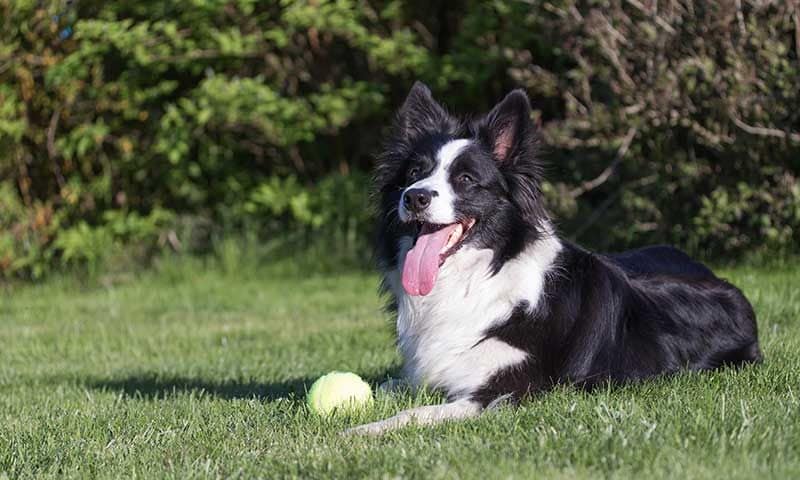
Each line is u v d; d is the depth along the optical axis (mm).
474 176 5535
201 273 15000
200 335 10312
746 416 4492
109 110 15359
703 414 4617
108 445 4957
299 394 6277
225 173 15695
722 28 10961
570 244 5879
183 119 14539
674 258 6805
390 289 6035
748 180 11781
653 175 12211
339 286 13734
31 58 14719
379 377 6934
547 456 4184
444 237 5543
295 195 15289
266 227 15828
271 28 15180
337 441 4668
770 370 5742
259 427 5141
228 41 14227
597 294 5660
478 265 5551
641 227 12367
